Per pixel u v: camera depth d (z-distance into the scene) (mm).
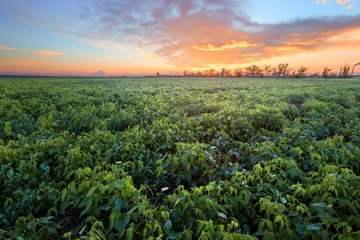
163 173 3840
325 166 3857
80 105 11477
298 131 5340
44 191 3188
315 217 2746
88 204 2557
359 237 2236
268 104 11117
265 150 4355
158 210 2951
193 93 18672
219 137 5707
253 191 3260
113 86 27672
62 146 4578
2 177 3523
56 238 2604
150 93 18562
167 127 6152
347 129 6812
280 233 2445
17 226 2506
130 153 4633
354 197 2939
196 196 2959
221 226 2307
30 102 10734
